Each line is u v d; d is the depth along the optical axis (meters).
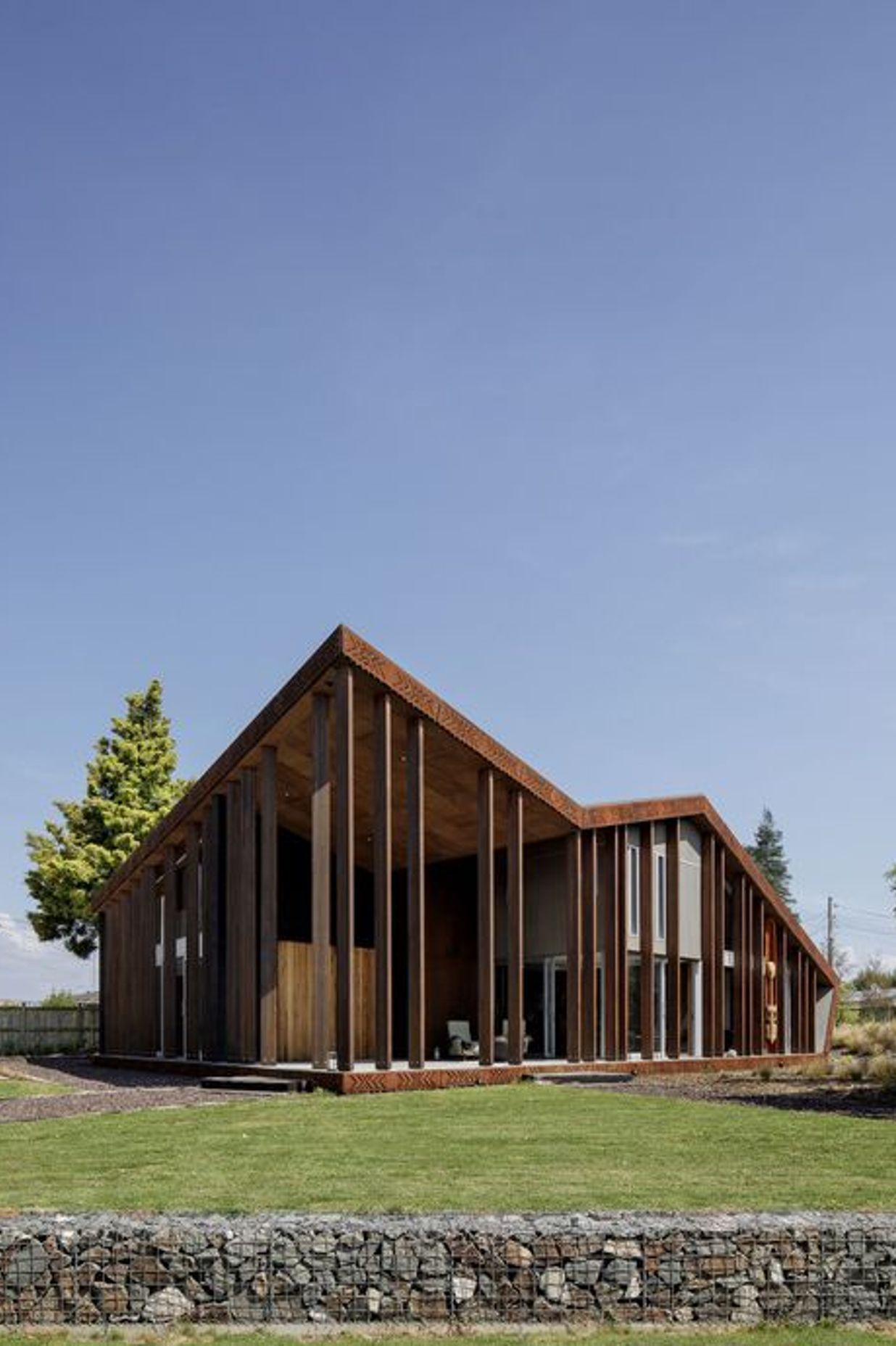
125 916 32.38
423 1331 7.77
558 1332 7.74
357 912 31.31
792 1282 8.20
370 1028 26.84
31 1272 8.05
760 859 82.38
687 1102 17.47
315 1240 8.12
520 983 23.73
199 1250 8.10
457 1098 18.33
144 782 47.66
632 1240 8.17
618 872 27.16
